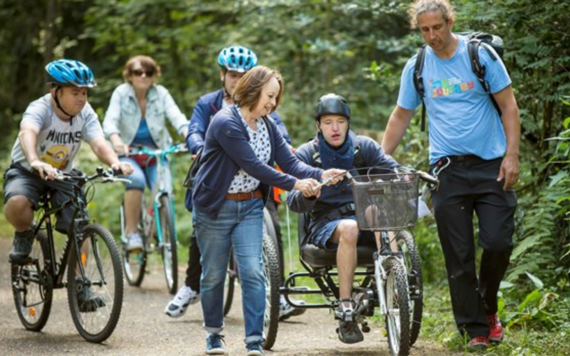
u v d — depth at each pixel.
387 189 9.53
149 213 17.22
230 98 13.50
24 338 12.57
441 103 10.83
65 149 12.59
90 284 12.16
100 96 31.19
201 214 10.54
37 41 37.16
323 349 11.53
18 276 13.34
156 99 17.19
